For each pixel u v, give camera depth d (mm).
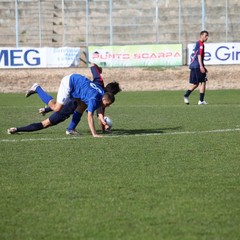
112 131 40562
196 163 29000
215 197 22719
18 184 25031
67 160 30000
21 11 111688
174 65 95250
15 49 95188
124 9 110562
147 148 33156
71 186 24562
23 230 19203
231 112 52344
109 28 110375
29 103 66125
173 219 20078
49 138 37188
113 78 91438
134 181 25297
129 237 18359
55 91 85938
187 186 24344
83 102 37969
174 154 31344
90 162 29438
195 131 40094
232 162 29250
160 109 56250
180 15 105062
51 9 112625
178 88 86375
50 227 19453
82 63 99688
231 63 93750
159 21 109812
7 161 29922
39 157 30891
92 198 22703
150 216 20406
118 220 20031
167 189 23906
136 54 95625
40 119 49594
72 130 38500
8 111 56312
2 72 92562
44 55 95750
